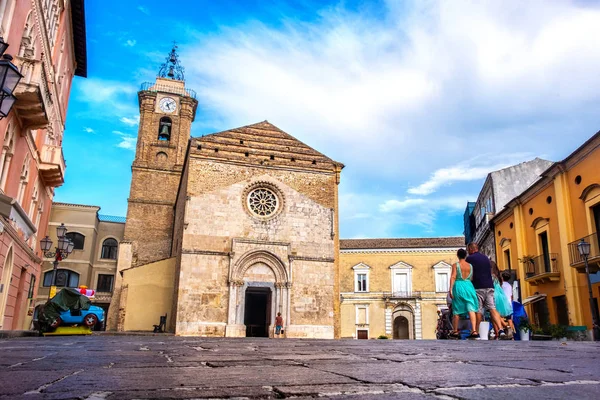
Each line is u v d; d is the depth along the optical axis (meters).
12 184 21.06
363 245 57.03
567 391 2.88
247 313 39.59
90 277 52.38
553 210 27.53
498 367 4.38
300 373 3.82
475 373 3.84
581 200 24.77
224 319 32.81
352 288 55.62
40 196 28.62
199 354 6.00
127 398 2.55
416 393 2.83
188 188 34.78
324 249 36.38
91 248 52.03
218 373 3.78
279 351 6.74
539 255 29.16
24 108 19.33
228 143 37.25
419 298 53.81
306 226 36.50
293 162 37.97
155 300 37.44
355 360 5.13
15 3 17.41
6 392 2.67
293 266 35.22
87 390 2.78
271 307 34.09
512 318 15.81
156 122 52.53
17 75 11.06
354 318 54.69
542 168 40.56
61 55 29.12
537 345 8.80
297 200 36.97
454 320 11.95
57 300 20.19
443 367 4.35
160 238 48.53
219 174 35.81
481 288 12.13
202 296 32.78
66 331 20.45
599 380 3.40
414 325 53.34
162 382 3.20
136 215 48.62
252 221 35.41
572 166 25.67
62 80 30.80
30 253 26.30
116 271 48.72
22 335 18.50
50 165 27.41
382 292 54.88
